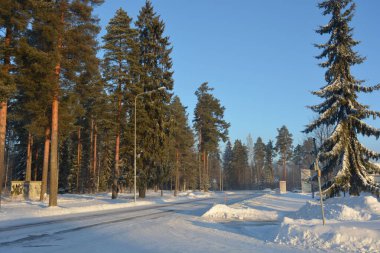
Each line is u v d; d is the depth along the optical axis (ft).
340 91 83.46
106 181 227.20
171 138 153.38
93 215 75.10
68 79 95.66
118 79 127.75
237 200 153.79
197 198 174.50
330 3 83.05
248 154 448.24
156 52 146.10
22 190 129.80
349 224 41.45
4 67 78.79
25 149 205.05
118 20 129.70
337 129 80.74
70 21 91.76
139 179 138.41
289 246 37.99
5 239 41.09
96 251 34.04
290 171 479.00
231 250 35.58
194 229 53.26
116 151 132.26
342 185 78.18
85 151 228.22
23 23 79.20
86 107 169.37
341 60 82.28
